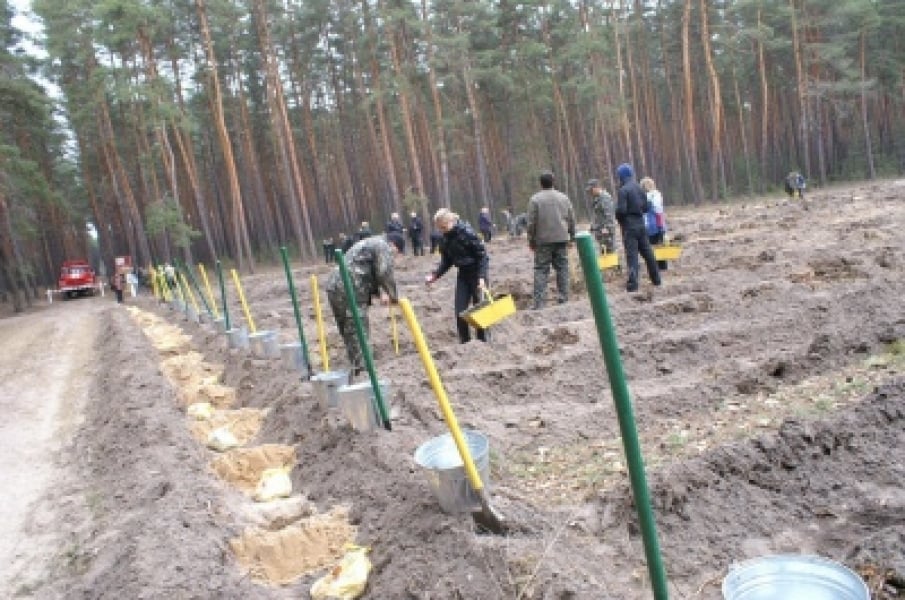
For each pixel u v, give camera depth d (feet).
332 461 16.66
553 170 144.97
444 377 20.86
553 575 10.03
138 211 129.70
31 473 22.20
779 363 18.10
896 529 10.27
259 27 112.06
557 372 20.63
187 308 50.78
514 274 47.39
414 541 12.04
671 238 50.75
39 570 15.15
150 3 103.86
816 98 135.95
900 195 63.05
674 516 12.02
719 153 128.98
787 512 11.87
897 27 145.28
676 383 18.95
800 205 67.82
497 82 118.73
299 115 150.61
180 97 112.27
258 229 151.02
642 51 144.97
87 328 60.49
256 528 14.28
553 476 14.35
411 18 107.14
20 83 96.99
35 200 106.01
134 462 19.57
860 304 22.88
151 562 12.84
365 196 155.33
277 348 28.53
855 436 13.50
